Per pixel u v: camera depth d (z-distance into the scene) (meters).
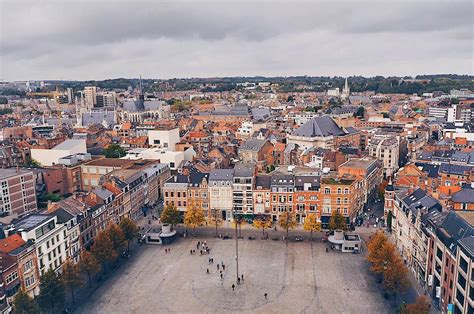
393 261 114.12
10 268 103.38
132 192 181.00
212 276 129.12
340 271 130.75
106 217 156.25
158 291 120.44
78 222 136.75
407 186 169.12
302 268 133.25
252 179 172.38
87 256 120.00
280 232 164.38
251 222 175.00
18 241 110.00
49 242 120.19
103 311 110.50
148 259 142.00
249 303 113.31
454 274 98.12
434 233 112.31
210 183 175.62
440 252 108.19
